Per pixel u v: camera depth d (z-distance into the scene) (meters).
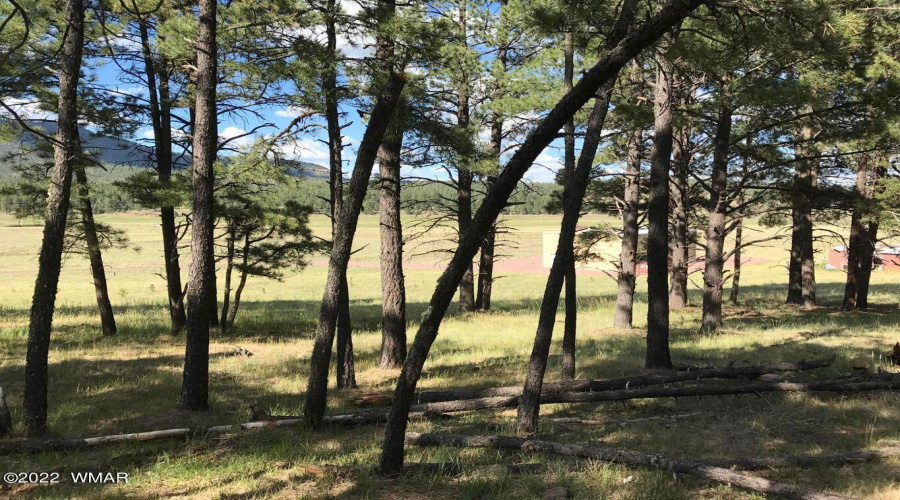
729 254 15.79
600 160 18.08
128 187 14.33
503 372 11.16
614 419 7.62
